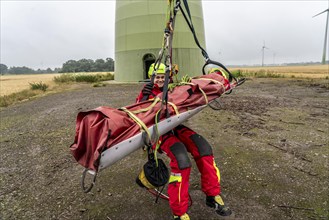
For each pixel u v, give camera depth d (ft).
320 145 16.78
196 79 10.63
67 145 18.84
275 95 39.29
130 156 15.96
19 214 10.75
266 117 24.61
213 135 19.21
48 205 11.30
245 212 10.13
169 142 8.81
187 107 9.22
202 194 11.44
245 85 55.16
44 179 13.76
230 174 13.12
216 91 10.03
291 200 10.82
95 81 78.13
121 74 68.03
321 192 11.34
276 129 20.52
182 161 8.24
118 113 7.81
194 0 65.26
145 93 9.42
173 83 10.16
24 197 12.05
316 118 23.94
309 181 12.28
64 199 11.69
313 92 42.16
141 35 62.54
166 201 11.13
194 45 64.28
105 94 43.98
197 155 9.10
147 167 9.14
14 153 17.83
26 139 20.74
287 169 13.52
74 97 42.75
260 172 13.25
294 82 60.80
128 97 38.81
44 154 17.35
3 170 15.12
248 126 21.45
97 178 13.44
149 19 61.77
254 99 35.27
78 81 78.89
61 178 13.78
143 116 8.10
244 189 11.71
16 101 45.52
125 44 65.36
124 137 7.33
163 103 8.29
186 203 8.42
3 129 24.57
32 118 28.35
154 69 9.63
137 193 11.84
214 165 9.15
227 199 10.98
